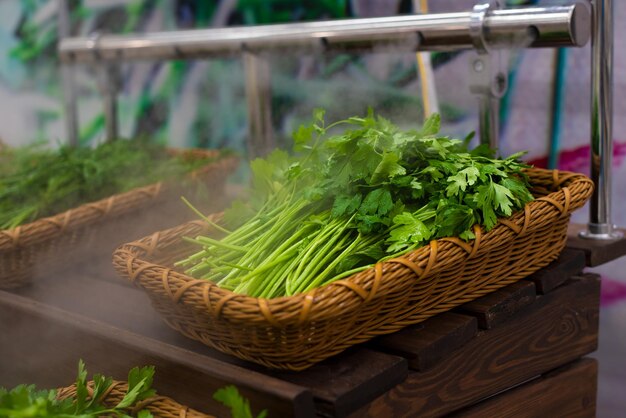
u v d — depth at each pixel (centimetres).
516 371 148
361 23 189
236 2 271
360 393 118
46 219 173
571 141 219
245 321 116
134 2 301
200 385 123
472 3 220
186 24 287
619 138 211
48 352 150
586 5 166
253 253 141
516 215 136
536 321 150
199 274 146
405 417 128
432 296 132
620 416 224
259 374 118
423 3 229
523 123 226
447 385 135
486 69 171
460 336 133
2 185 211
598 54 165
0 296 160
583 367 163
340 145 139
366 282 118
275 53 210
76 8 319
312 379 120
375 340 131
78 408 121
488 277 139
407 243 129
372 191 136
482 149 154
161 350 129
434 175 137
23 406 108
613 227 178
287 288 128
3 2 340
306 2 255
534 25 160
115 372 137
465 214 128
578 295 159
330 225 138
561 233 150
